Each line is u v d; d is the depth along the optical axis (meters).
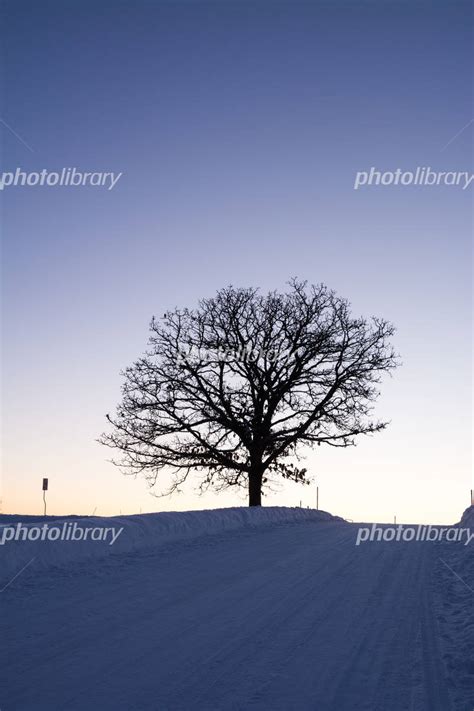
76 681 8.41
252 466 42.31
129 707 7.58
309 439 42.28
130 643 10.02
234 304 43.44
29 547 15.76
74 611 11.87
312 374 43.00
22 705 7.62
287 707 7.61
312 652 9.66
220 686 8.27
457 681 8.51
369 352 43.22
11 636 10.31
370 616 11.76
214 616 11.66
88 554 17.34
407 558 18.66
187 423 42.16
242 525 28.33
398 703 7.75
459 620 11.46
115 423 42.41
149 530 21.00
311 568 16.83
